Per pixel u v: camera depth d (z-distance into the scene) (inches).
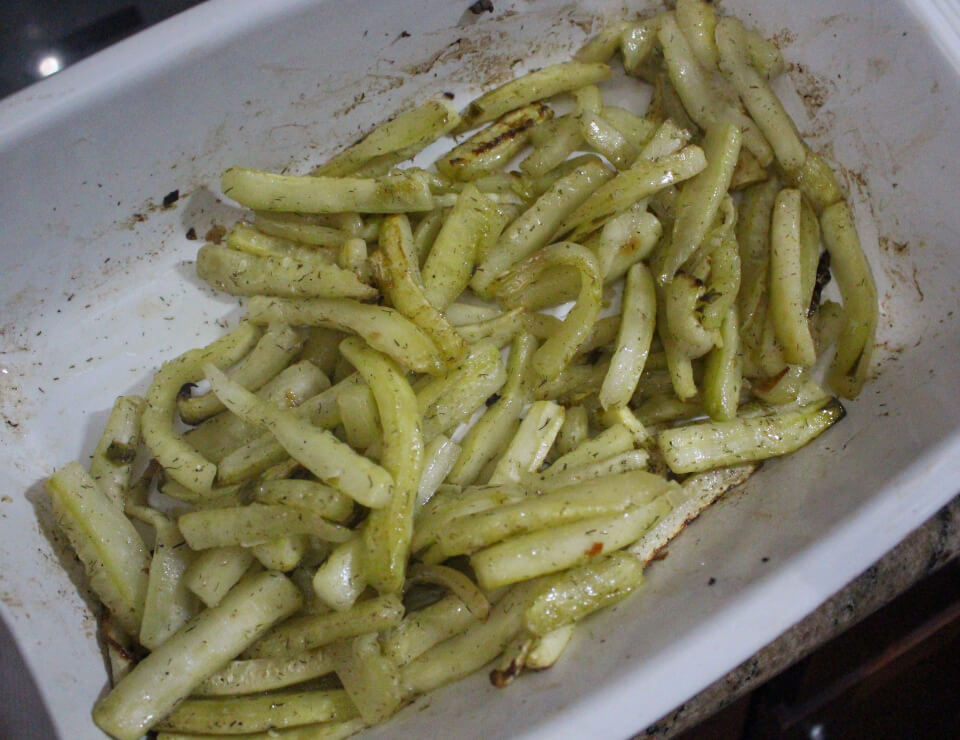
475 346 15.7
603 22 17.6
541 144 17.3
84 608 15.2
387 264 15.6
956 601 17.7
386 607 14.2
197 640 14.3
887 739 18.0
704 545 15.0
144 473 16.0
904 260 16.6
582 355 16.4
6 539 15.0
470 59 17.4
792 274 16.0
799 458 15.7
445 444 15.5
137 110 15.5
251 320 16.2
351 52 16.4
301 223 16.6
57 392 16.6
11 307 16.4
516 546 14.1
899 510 13.6
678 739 17.6
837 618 14.2
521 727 12.8
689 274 15.7
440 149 17.6
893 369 16.2
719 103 17.0
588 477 15.0
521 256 16.4
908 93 16.0
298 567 15.1
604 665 13.5
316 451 14.4
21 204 15.6
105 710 14.1
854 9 16.1
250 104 16.4
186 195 16.9
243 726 14.5
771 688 17.6
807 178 16.8
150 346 16.9
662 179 15.9
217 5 15.3
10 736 13.7
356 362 15.4
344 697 14.6
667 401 16.3
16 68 18.3
